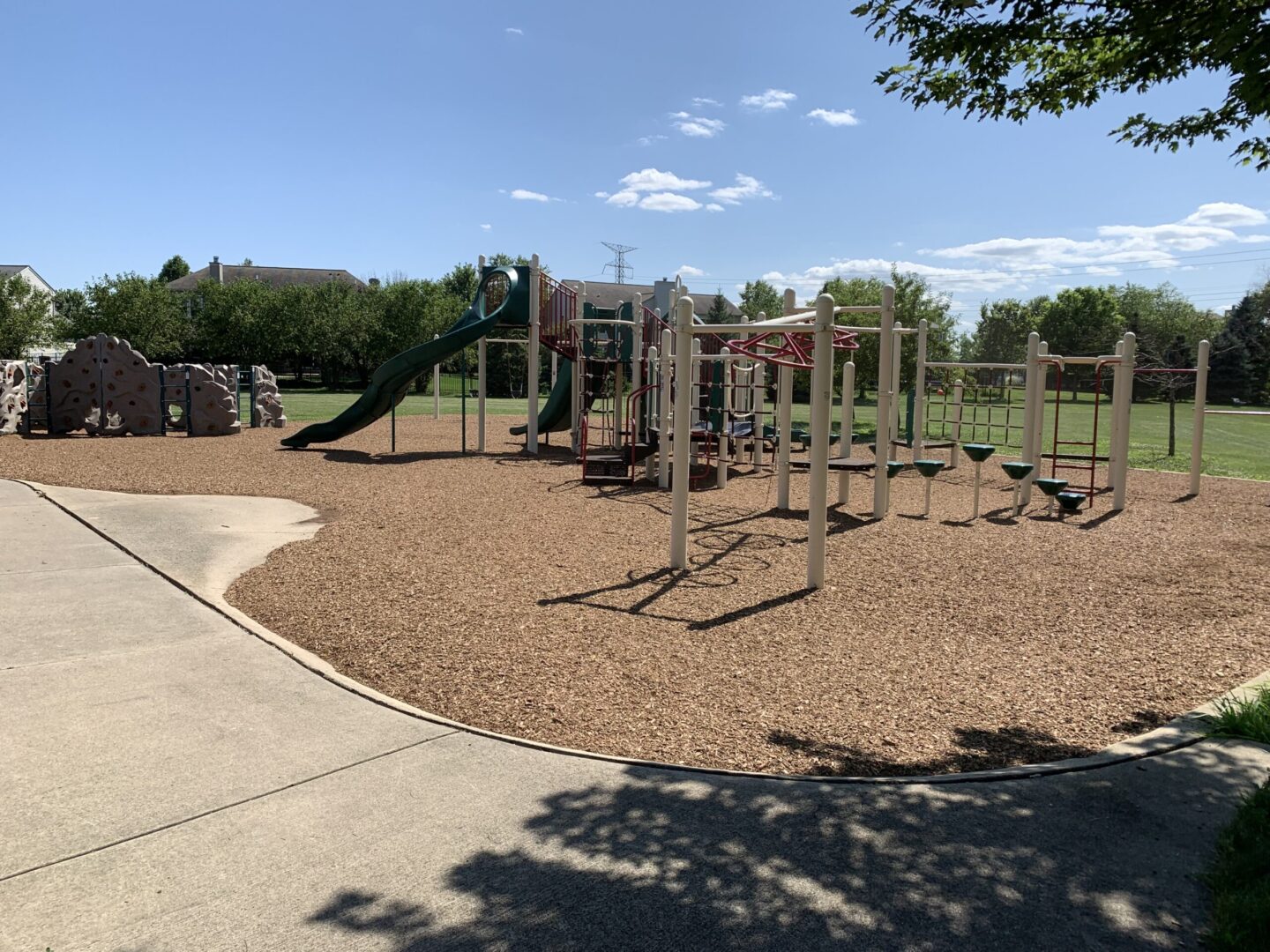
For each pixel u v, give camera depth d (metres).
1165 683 5.11
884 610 6.62
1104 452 22.48
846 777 3.72
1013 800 3.49
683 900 2.74
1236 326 61.47
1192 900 2.81
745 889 2.81
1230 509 12.22
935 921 2.66
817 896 2.78
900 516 11.23
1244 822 3.20
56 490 11.07
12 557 7.18
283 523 9.48
